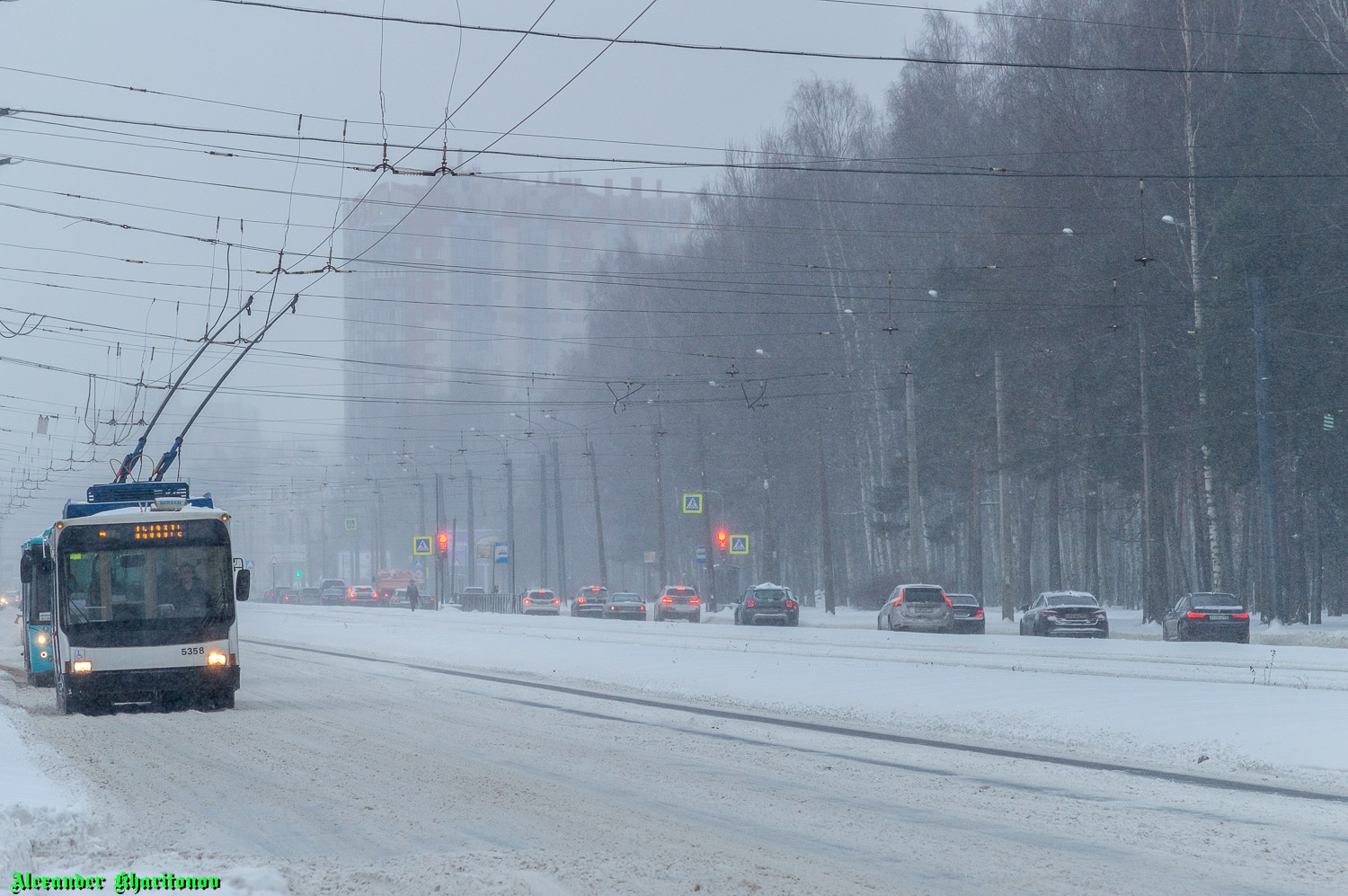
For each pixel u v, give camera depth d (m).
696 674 48.38
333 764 25.81
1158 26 79.75
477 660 63.22
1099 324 84.69
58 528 37.56
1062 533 144.62
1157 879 15.20
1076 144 84.06
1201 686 38.69
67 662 36.72
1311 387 78.19
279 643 82.31
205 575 38.00
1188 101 77.81
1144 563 94.19
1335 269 76.50
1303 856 16.55
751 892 14.41
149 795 21.88
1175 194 81.56
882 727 33.53
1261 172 75.50
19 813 18.20
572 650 64.25
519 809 20.23
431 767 25.17
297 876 15.23
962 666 49.38
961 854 16.64
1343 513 91.31
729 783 23.08
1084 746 29.20
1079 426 91.06
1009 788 22.56
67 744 29.80
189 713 37.59
